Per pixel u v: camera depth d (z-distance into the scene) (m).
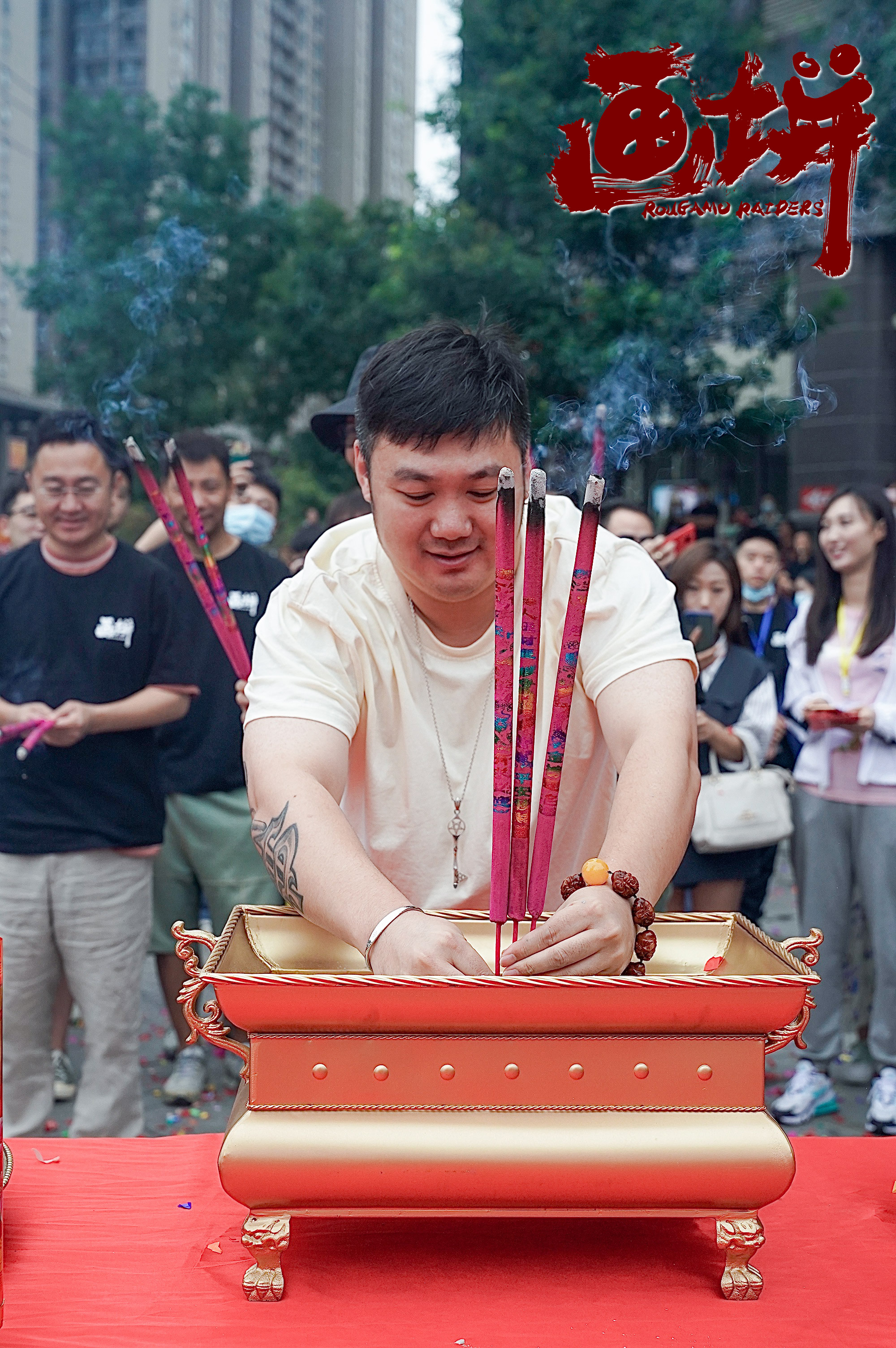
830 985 2.73
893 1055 2.63
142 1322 0.87
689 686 1.14
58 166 13.88
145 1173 1.12
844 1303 0.90
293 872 1.01
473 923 1.13
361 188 50.69
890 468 11.27
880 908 2.65
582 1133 0.89
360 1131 0.89
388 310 11.05
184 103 13.76
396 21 51.66
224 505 2.84
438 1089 0.89
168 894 2.86
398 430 1.01
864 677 2.72
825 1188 1.10
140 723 2.24
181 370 12.16
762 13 7.66
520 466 1.05
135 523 8.88
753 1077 0.90
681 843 1.04
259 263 12.86
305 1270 0.94
